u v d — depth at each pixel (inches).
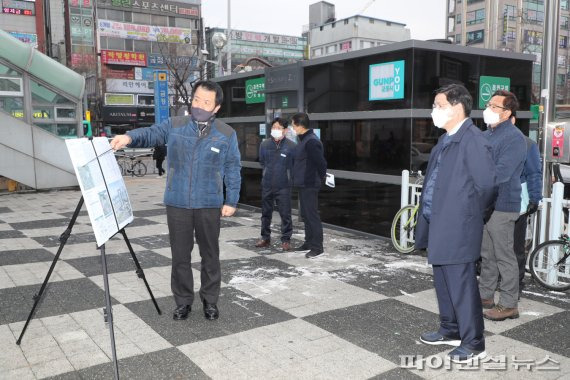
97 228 117.1
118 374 117.6
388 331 150.4
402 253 248.1
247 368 126.5
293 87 329.4
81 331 150.0
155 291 187.2
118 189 138.4
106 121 1882.4
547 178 243.9
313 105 320.8
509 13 2664.9
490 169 122.1
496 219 158.4
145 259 235.1
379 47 269.9
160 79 692.7
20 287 192.1
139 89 2333.9
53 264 135.9
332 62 303.0
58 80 507.5
